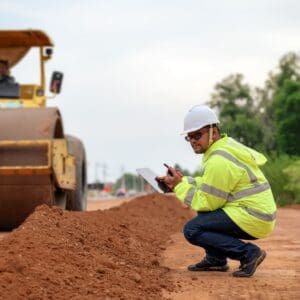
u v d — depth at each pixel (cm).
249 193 1140
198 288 1047
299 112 4512
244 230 1141
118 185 14612
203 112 1146
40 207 1404
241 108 5381
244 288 1049
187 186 1142
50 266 1012
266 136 4919
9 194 1805
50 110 1859
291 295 1001
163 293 1008
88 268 1061
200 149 1152
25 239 1134
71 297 898
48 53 2339
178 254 1433
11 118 1828
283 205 3616
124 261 1216
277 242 1631
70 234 1275
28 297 866
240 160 1138
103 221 1579
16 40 2305
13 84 2258
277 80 5409
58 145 1795
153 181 1162
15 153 1781
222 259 1191
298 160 3650
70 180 1828
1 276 909
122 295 939
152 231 1764
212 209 1145
